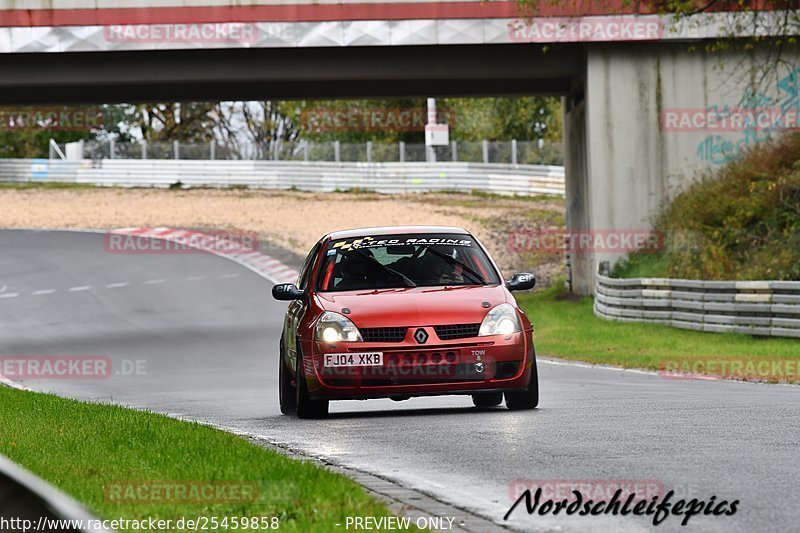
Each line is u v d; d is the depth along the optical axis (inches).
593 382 2345.0
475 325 1659.7
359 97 4980.3
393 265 1785.2
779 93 4699.8
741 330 3376.0
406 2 4471.0
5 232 7391.7
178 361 3398.1
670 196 4746.6
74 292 5398.6
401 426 1537.9
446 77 4613.7
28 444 1291.8
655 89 4746.6
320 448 1341.0
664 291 3799.2
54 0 4421.8
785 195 4365.2
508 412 1673.2
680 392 2021.4
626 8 4579.2
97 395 2476.6
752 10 4539.9
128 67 4512.8
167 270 5974.4
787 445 1237.1
